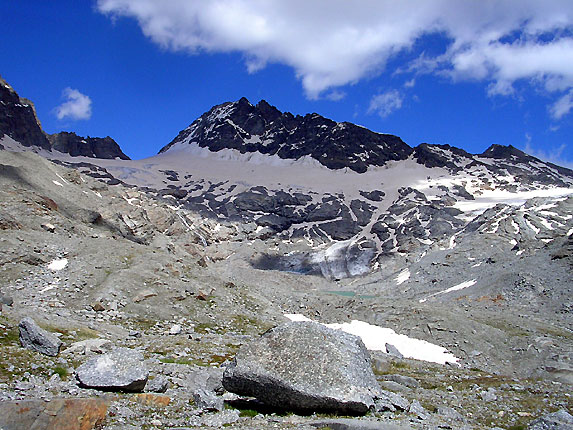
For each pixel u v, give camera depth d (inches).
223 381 864.9
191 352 1503.4
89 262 2600.9
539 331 2876.5
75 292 2285.9
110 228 3941.9
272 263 7628.0
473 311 3353.8
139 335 1766.7
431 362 2315.5
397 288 5590.6
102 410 691.4
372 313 3218.5
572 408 1144.8
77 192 4151.1
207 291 2709.2
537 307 3659.0
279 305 3432.6
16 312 1449.3
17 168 3806.6
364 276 7047.2
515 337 2677.2
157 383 925.8
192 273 2942.9
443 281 5221.5
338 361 865.5
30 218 3070.9
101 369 869.8
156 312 2295.8
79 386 844.0
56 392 790.5
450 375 1822.1
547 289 3855.8
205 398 839.1
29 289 2215.8
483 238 5959.6
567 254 4286.4
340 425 740.0
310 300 3681.1
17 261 2400.3
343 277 7106.3
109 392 837.2
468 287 4608.8
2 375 850.1
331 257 7829.7
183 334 2005.4
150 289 2453.2
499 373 2301.9
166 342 1637.6
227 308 2613.2
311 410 821.9
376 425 737.6
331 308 3491.6
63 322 1558.8
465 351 2551.7
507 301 3897.6
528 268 4352.9
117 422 710.5
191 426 732.7
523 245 5329.7
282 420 774.5
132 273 2544.3
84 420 666.2
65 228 3260.3
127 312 2224.4
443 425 832.9
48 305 2075.5
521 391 1417.3
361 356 908.0
